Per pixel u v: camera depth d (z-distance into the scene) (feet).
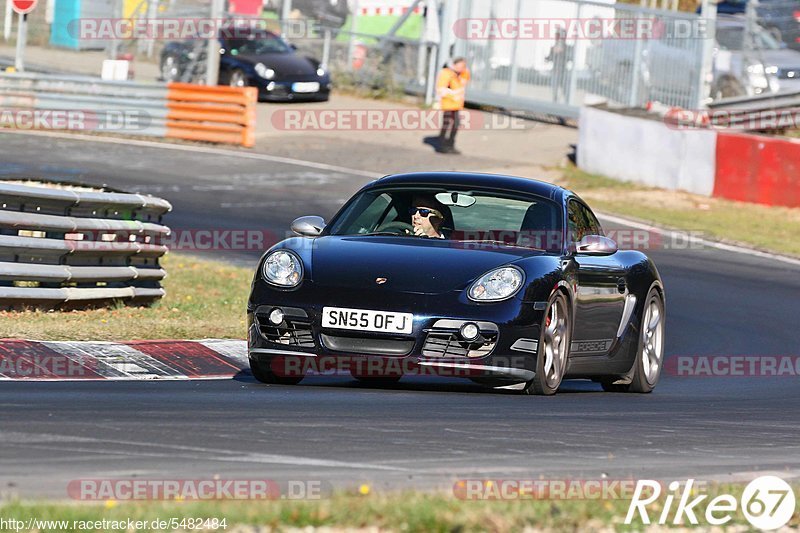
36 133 307.58
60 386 86.53
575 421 81.30
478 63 361.71
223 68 358.23
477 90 361.30
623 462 67.05
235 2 389.39
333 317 88.17
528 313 89.20
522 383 90.99
